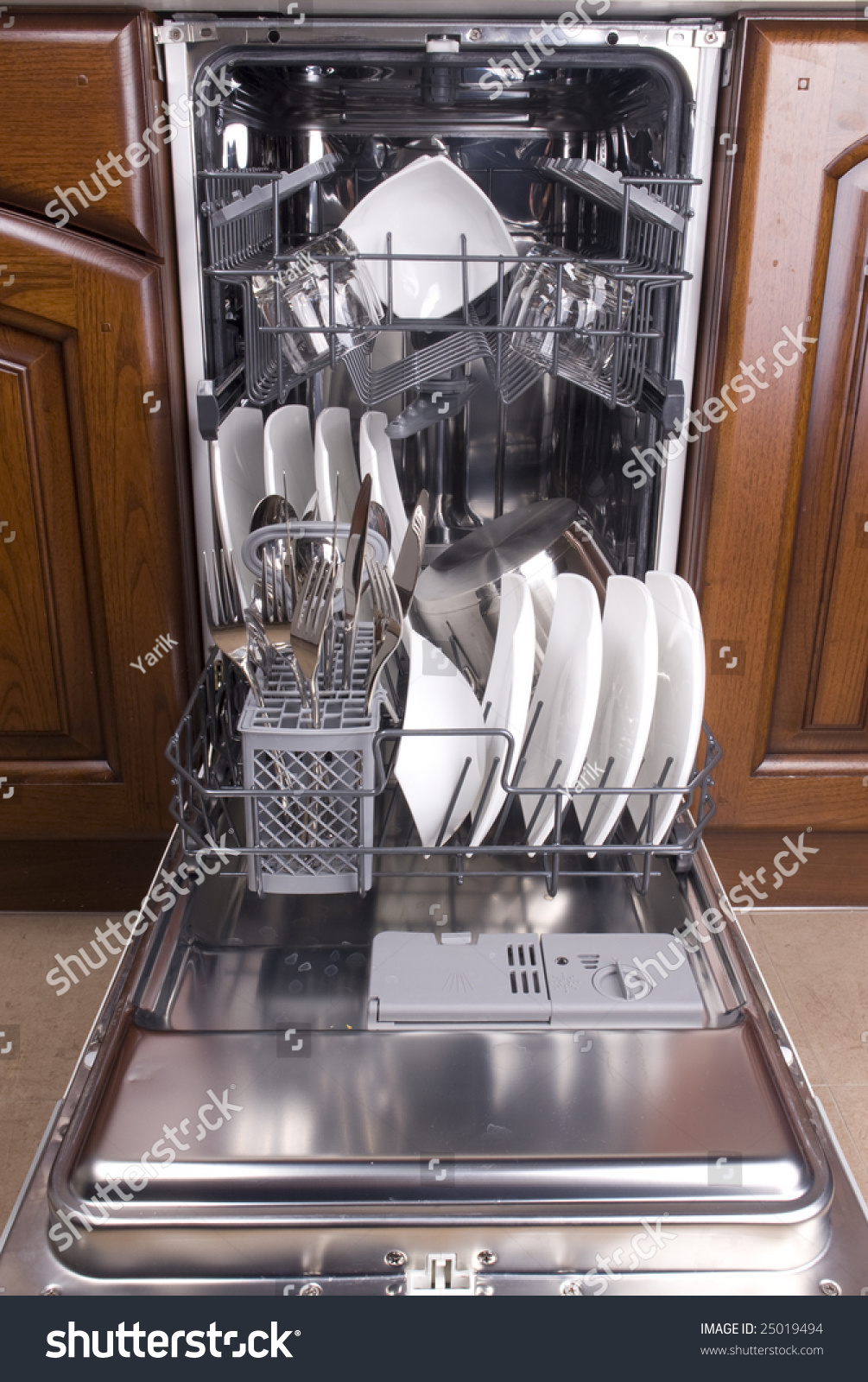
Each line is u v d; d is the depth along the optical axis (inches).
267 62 36.3
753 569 42.9
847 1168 26.7
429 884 34.2
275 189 33.0
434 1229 24.2
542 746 34.7
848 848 50.6
